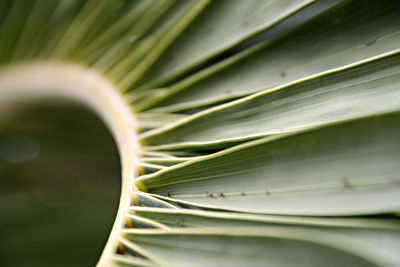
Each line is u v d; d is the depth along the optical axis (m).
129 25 0.43
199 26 0.41
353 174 0.33
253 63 0.39
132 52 0.43
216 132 0.38
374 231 0.32
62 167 0.60
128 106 0.42
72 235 0.55
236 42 0.40
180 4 0.42
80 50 0.45
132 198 0.37
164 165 0.38
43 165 0.59
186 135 0.38
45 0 0.46
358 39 0.37
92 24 0.45
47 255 0.53
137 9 0.43
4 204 0.55
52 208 0.56
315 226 0.33
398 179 0.32
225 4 0.40
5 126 0.55
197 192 0.36
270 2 0.38
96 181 0.61
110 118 0.43
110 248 0.35
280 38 0.38
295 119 0.36
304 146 0.33
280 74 0.38
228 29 0.40
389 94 0.34
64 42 0.46
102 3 0.44
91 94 0.45
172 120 0.41
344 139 0.33
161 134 0.39
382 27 0.36
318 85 0.35
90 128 0.60
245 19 0.39
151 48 0.42
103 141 0.61
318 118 0.35
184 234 0.34
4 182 0.57
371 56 0.36
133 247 0.35
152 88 0.42
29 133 0.58
